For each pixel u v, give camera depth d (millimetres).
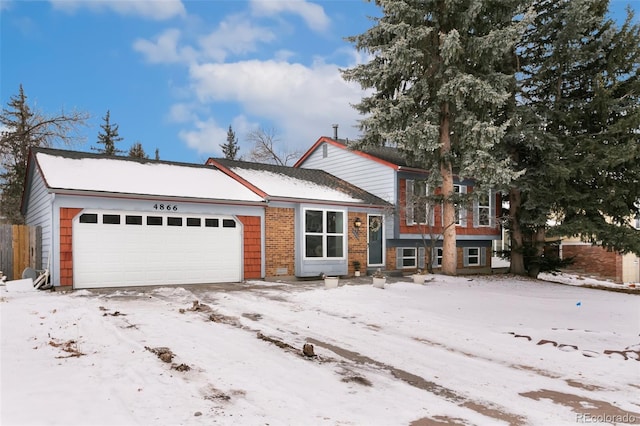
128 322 8055
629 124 17891
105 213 13594
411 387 5395
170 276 14750
